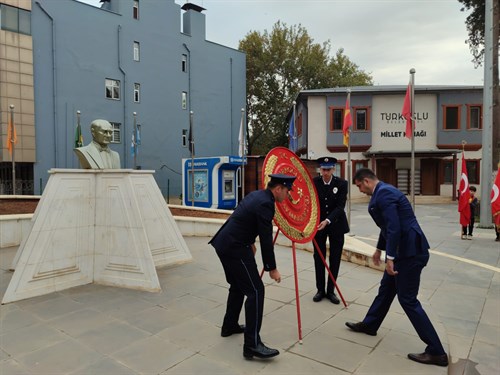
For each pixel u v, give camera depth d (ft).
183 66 88.33
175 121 86.17
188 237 31.68
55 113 67.41
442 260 25.04
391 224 11.19
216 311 14.67
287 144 119.65
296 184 14.30
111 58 74.79
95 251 18.22
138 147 79.66
